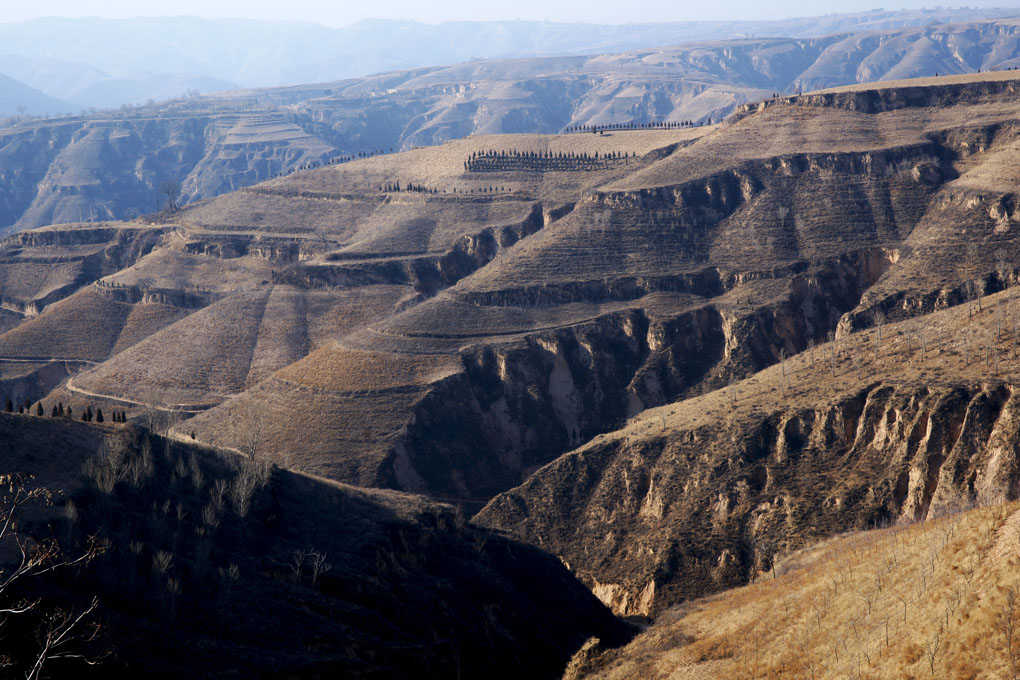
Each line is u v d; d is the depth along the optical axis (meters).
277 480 110.12
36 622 71.38
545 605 112.56
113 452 97.31
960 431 120.38
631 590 123.69
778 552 118.31
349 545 102.31
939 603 71.31
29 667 67.62
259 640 82.75
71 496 88.06
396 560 103.31
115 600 79.50
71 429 100.75
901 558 83.06
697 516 129.50
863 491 121.88
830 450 130.38
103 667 71.38
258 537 98.19
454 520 119.75
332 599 91.69
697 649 87.94
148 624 78.62
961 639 66.00
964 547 76.12
